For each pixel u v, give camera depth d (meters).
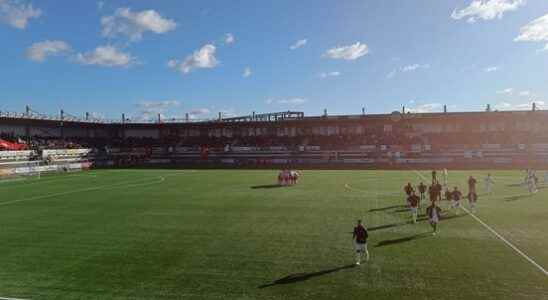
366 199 34.69
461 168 65.75
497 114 84.75
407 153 80.56
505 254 18.45
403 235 22.16
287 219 27.03
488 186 37.38
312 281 15.62
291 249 19.97
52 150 79.38
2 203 35.72
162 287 15.30
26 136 85.81
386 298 13.89
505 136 85.38
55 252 20.16
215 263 18.05
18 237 23.27
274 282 15.60
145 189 44.59
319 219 26.83
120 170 73.50
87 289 15.24
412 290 14.53
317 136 97.00
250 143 97.62
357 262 17.47
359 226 17.50
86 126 97.12
